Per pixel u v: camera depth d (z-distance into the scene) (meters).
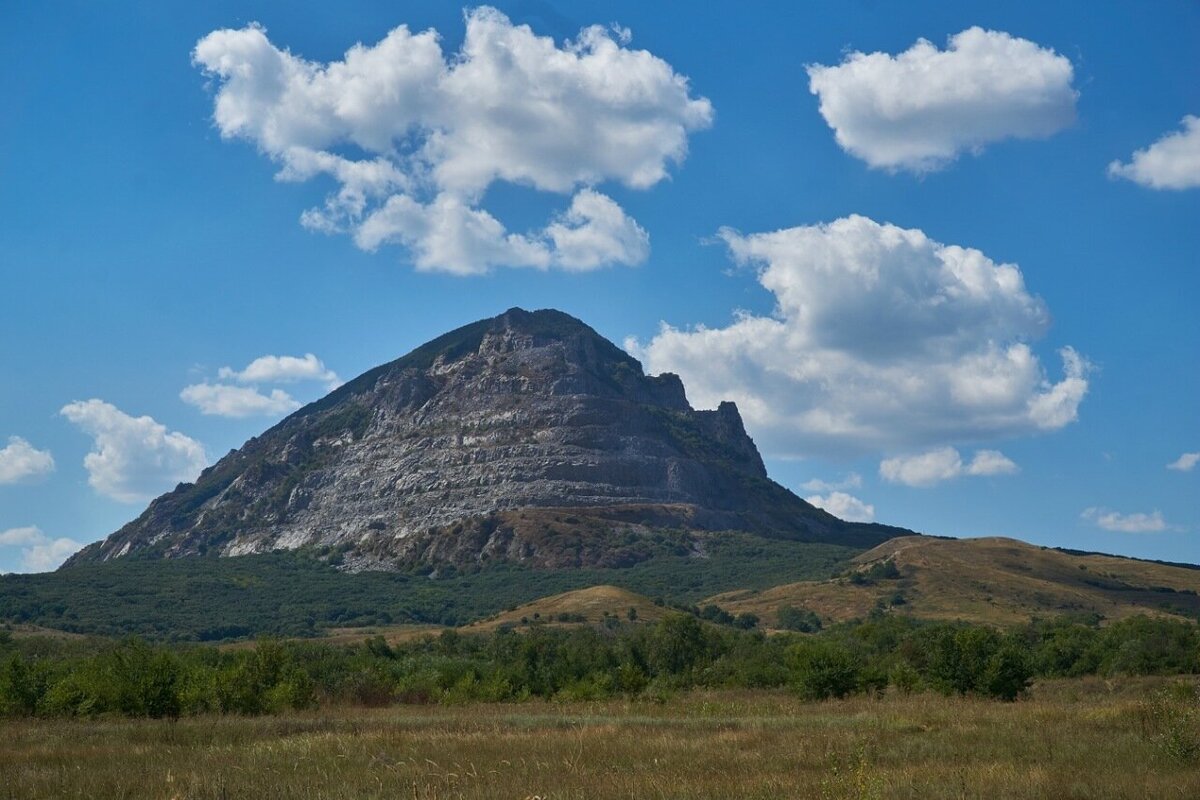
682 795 24.11
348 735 39.06
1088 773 26.17
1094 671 94.62
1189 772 26.17
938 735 36.88
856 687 65.31
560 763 30.16
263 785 26.47
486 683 77.62
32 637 143.38
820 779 25.73
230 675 58.28
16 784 27.73
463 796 24.50
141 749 35.97
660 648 106.38
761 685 85.75
